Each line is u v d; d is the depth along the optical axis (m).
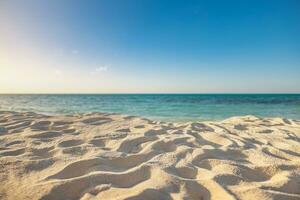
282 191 1.64
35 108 15.26
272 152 2.58
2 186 1.60
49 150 2.45
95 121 4.40
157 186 1.62
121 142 2.74
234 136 3.35
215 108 17.08
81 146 2.55
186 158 2.25
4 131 3.35
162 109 16.20
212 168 2.07
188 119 9.24
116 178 1.75
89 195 1.51
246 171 1.96
